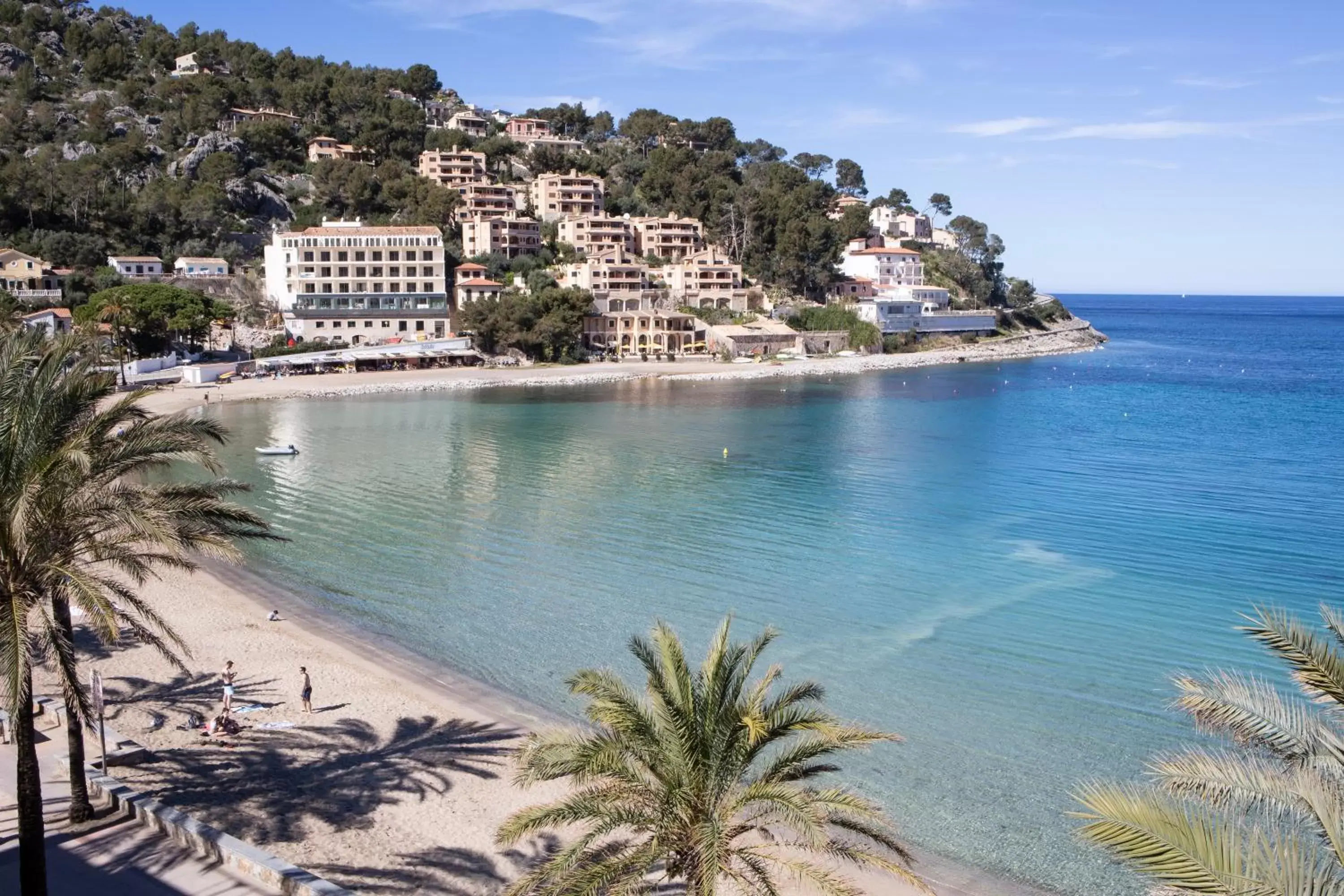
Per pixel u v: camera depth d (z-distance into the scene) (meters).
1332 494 81.00
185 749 35.06
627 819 20.06
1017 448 104.38
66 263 172.00
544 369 177.38
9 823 28.30
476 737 36.81
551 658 45.62
